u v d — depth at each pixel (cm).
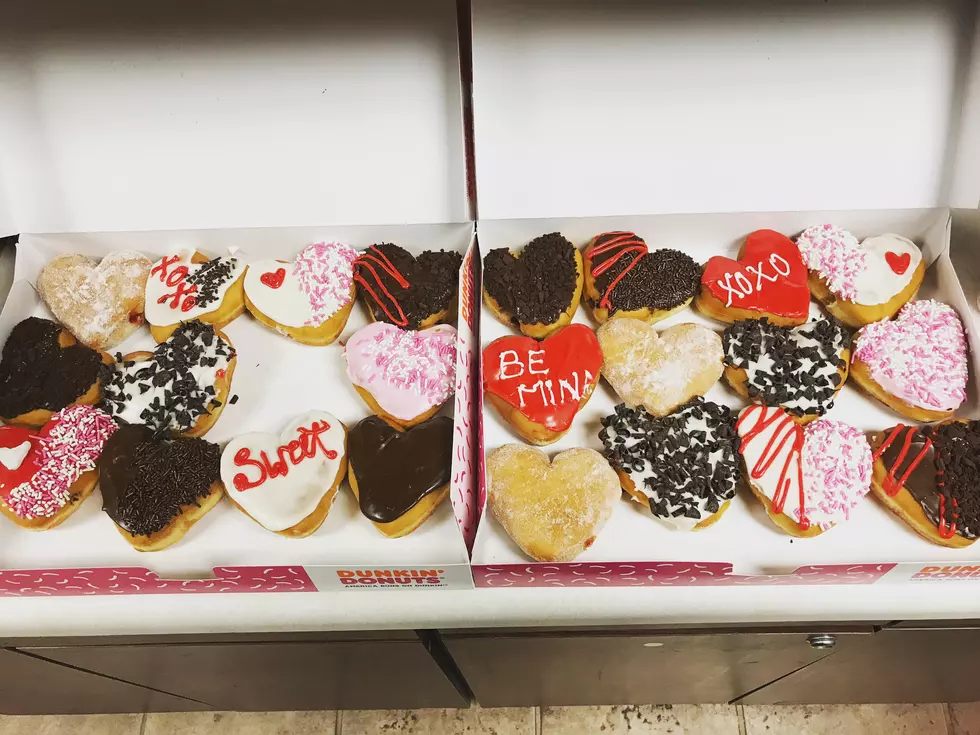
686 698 82
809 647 59
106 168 59
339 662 63
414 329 59
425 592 50
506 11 54
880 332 57
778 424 54
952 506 50
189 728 89
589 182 59
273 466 53
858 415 57
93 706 83
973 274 62
